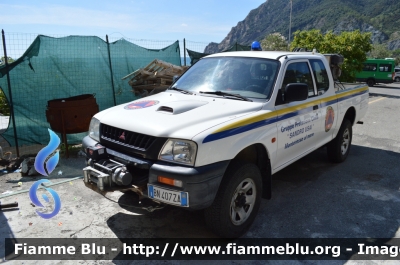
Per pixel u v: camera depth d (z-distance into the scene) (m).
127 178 3.12
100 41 7.63
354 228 3.85
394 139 7.94
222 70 4.46
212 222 3.35
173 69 8.21
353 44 17.66
